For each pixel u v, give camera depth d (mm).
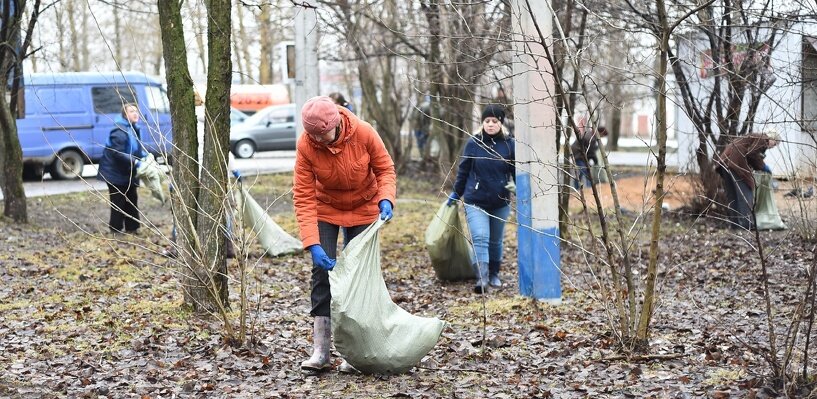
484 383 5836
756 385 5488
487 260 9406
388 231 14688
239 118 34875
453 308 8492
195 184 7828
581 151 6320
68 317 8078
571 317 7906
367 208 6043
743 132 12070
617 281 6582
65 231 14984
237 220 6848
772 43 10203
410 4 15039
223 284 7895
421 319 5949
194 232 6875
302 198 5891
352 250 5766
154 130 7875
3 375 6016
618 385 5688
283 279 10305
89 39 39875
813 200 9602
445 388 5695
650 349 6504
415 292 9508
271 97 38375
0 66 15000
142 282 9922
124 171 14156
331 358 6484
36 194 20094
